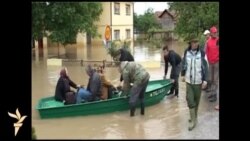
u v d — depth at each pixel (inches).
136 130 378.9
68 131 372.5
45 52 1208.2
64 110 413.1
